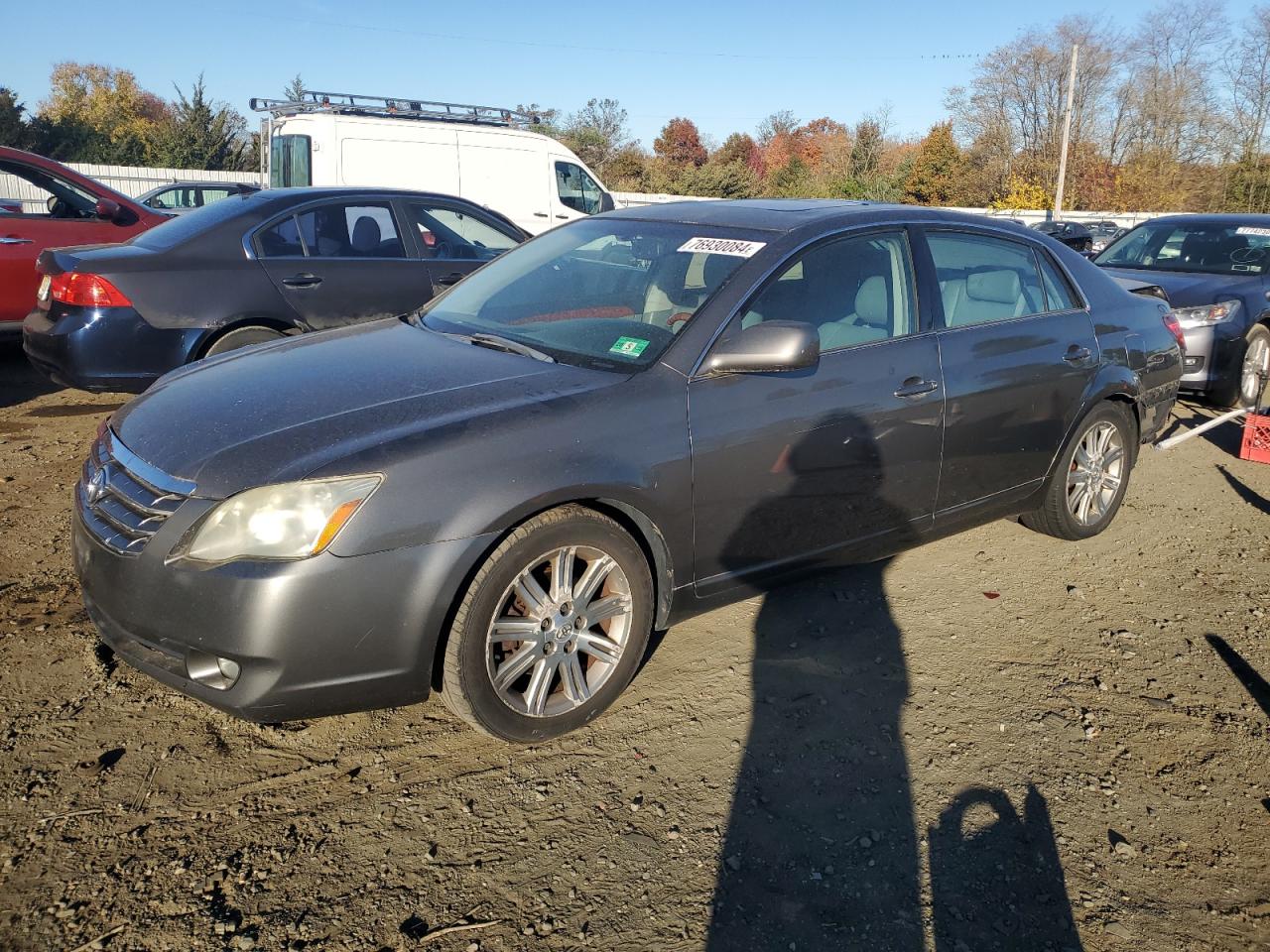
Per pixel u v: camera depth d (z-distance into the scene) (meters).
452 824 2.57
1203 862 2.56
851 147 47.88
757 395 3.16
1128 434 4.75
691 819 2.63
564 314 3.49
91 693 3.08
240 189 21.05
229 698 2.50
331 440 2.60
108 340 5.46
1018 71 47.72
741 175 38.78
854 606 3.96
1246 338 7.50
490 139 11.74
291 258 6.01
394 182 11.17
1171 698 3.37
